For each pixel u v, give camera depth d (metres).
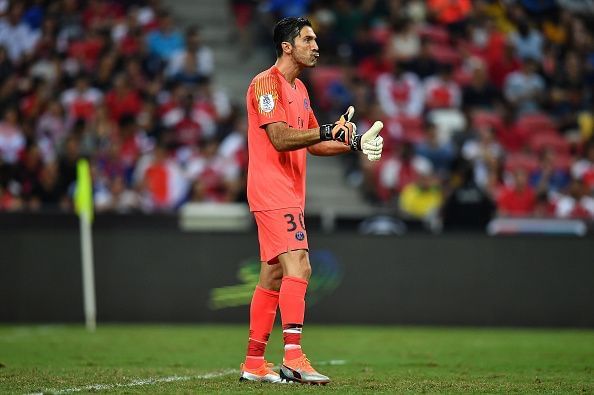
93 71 62.69
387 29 68.81
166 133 58.47
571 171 62.09
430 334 41.25
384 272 46.16
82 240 46.12
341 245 46.09
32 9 65.62
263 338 21.91
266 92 21.33
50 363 27.31
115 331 41.28
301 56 21.89
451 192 52.56
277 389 19.94
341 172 61.84
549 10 74.25
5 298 45.66
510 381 22.72
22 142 56.41
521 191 55.22
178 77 62.91
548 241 46.62
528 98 68.00
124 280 45.88
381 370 25.80
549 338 39.69
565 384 22.03
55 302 45.81
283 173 21.52
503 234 46.62
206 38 70.12
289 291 20.98
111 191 51.94
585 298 46.59
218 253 45.94
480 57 69.19
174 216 48.47
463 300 46.31
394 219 49.75
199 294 45.81
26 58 63.25
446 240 46.44
